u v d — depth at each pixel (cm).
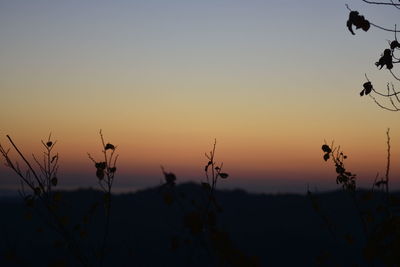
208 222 396
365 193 489
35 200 483
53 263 462
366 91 465
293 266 1354
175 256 812
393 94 456
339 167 544
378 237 402
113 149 527
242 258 397
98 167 520
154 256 926
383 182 496
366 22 429
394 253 387
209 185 414
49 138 507
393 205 443
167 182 414
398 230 396
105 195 512
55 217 471
